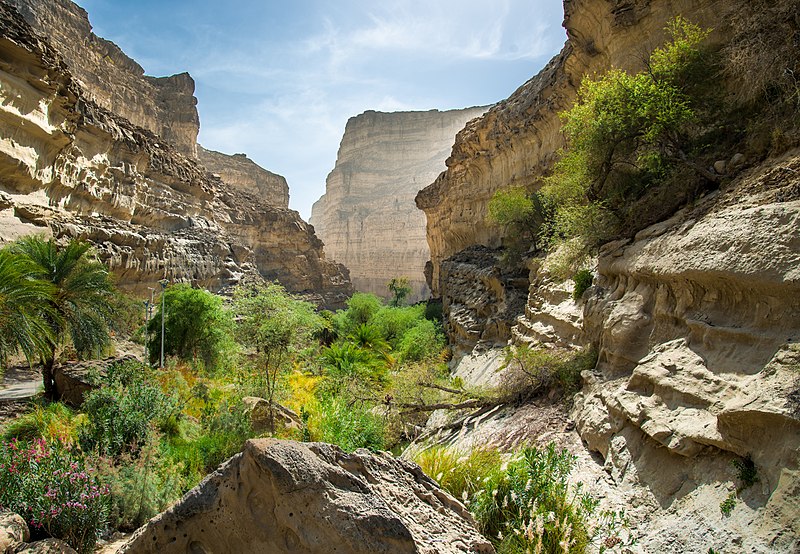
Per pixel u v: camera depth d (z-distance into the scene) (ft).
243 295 63.31
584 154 39.04
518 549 14.46
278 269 232.32
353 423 34.19
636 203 37.24
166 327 72.28
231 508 11.14
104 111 121.60
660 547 15.26
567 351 35.86
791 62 28.02
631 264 28.78
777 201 19.63
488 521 16.51
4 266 37.91
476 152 136.67
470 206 143.02
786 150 23.97
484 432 32.32
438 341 98.43
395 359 98.32
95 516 18.66
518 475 17.85
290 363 65.05
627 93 35.58
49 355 41.39
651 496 17.51
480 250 130.00
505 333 69.92
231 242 174.19
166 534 11.57
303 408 47.50
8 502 17.89
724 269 18.72
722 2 47.80
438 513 12.91
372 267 403.95
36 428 32.30
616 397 22.72
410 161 485.97
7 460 19.12
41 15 181.57
